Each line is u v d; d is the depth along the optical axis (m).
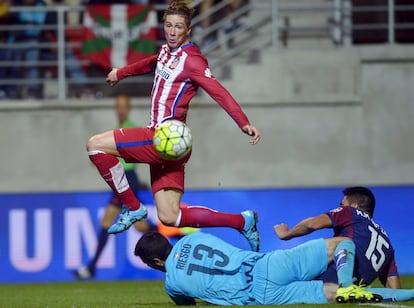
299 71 51.16
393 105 50.72
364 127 50.47
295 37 53.75
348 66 51.03
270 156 50.09
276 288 25.47
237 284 25.58
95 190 50.09
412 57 50.81
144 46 50.78
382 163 50.47
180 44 26.45
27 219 46.28
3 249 46.16
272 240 45.91
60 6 50.97
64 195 46.44
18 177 50.00
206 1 52.72
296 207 46.38
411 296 26.09
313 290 25.62
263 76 51.22
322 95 50.69
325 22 53.94
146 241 26.55
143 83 53.69
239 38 53.91
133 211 27.17
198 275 25.77
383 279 27.92
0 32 52.09
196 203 46.12
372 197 28.20
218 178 49.91
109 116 50.38
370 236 26.75
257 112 50.12
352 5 54.75
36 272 46.06
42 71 53.03
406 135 50.59
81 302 31.53
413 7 52.62
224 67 52.34
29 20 51.94
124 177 26.94
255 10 54.06
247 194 46.25
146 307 27.39
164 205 26.50
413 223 46.44
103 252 46.09
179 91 26.39
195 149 49.97
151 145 26.44
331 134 50.31
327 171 50.19
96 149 26.59
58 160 50.12
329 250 25.86
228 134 50.06
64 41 52.00
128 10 50.84
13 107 50.19
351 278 25.39
